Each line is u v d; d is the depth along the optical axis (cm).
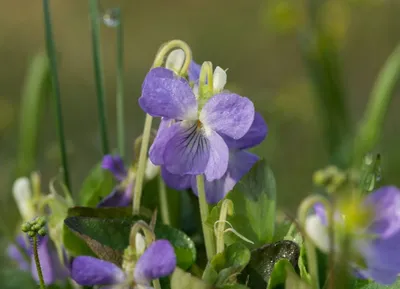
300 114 59
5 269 35
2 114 67
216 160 29
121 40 36
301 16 55
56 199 32
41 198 33
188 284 28
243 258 29
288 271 28
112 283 28
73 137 84
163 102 29
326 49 49
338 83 49
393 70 42
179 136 29
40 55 43
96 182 34
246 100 29
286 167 65
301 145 69
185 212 34
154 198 32
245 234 30
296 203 60
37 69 43
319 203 28
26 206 33
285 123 68
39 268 29
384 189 28
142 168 31
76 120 91
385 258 28
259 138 30
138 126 84
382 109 43
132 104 95
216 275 29
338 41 50
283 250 29
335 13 51
